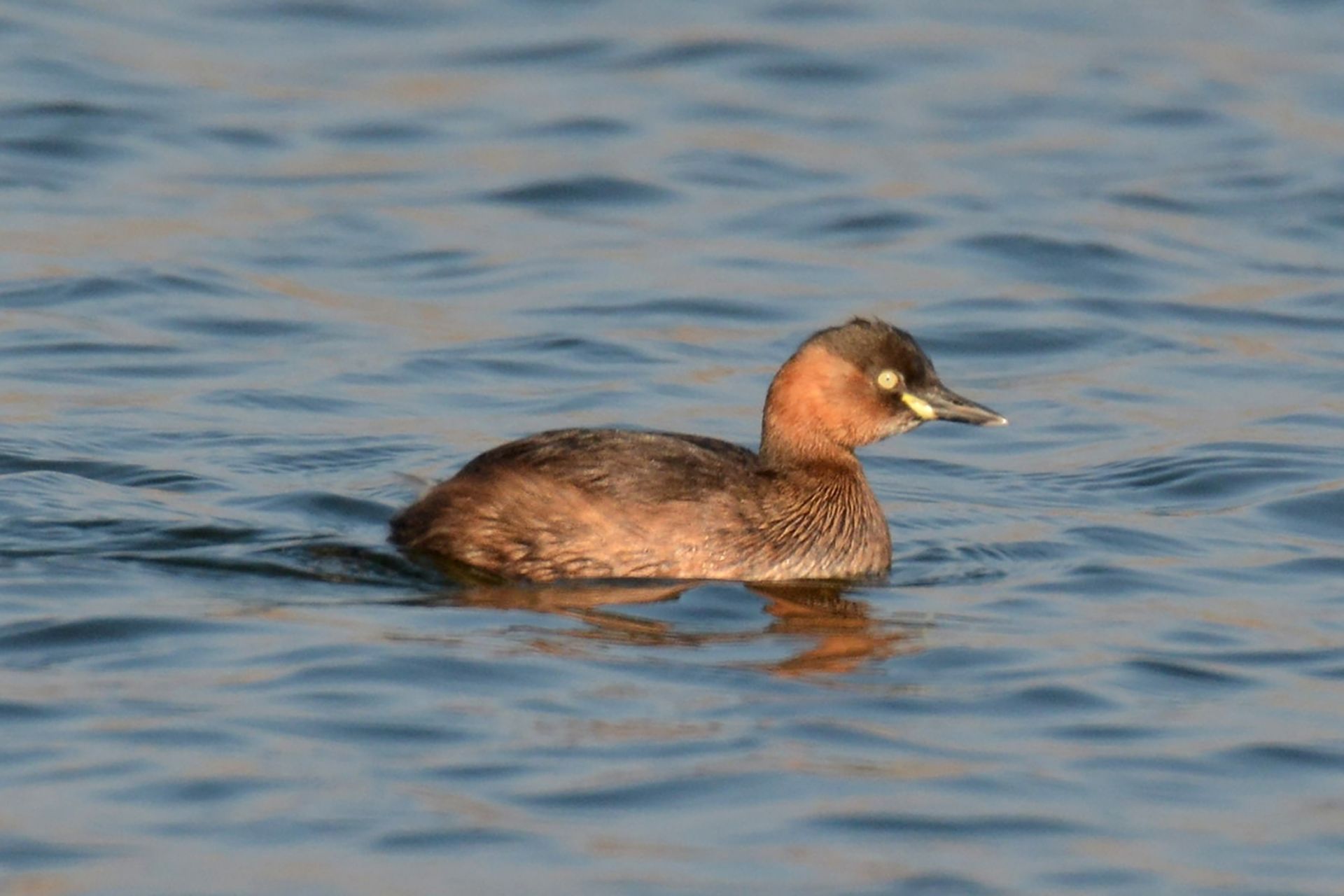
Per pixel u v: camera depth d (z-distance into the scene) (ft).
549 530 44.11
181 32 92.99
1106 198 77.77
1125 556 46.98
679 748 34.73
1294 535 48.73
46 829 31.40
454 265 69.72
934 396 46.03
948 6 99.81
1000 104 87.45
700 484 44.60
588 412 57.36
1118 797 33.68
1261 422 57.62
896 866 30.94
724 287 68.49
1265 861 31.55
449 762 33.94
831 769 34.17
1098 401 59.98
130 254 68.64
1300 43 94.99
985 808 32.99
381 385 58.85
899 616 42.52
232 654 38.42
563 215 75.36
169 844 31.04
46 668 37.58
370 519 47.70
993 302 67.87
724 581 44.21
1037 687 38.27
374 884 29.91
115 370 59.11
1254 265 71.77
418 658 38.27
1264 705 37.86
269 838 31.24
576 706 36.42
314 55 91.50
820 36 95.04
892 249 72.64
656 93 87.97
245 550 44.75
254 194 75.51
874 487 52.54
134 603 40.98
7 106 81.35
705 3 99.66
